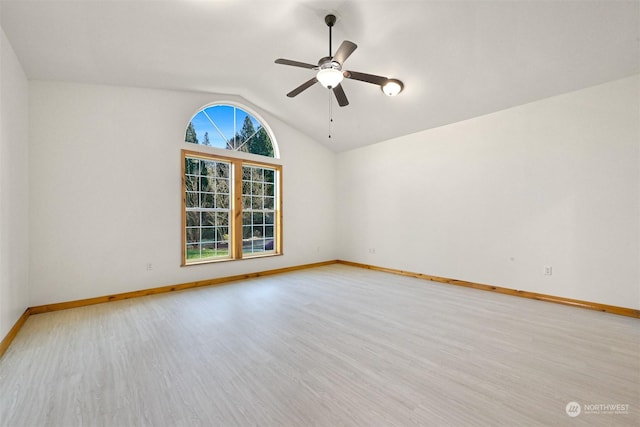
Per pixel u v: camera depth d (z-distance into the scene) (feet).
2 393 6.12
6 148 8.58
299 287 14.89
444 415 5.40
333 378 6.65
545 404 5.69
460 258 15.28
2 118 8.29
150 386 6.38
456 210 15.43
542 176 12.50
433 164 16.46
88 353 7.88
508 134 13.50
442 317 10.52
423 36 10.25
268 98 16.34
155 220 13.73
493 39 9.82
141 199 13.35
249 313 11.01
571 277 11.79
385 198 19.03
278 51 11.79
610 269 10.92
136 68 11.71
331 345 8.32
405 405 5.69
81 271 11.89
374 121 16.79
